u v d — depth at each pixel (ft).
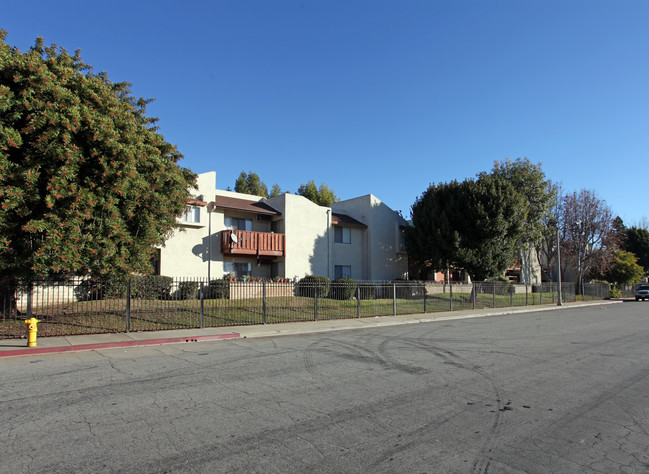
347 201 115.65
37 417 17.40
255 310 58.59
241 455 13.80
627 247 183.32
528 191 112.78
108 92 40.04
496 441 15.26
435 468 13.03
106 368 27.09
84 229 37.52
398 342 39.34
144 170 44.27
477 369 27.30
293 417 17.66
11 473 12.40
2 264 34.47
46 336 39.11
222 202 85.46
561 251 135.23
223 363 28.89
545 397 20.99
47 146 33.55
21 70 34.22
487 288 89.51
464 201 97.30
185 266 77.56
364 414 18.12
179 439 15.14
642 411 18.99
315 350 34.55
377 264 108.37
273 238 87.86
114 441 14.90
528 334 45.68
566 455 14.15
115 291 45.09
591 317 69.21
